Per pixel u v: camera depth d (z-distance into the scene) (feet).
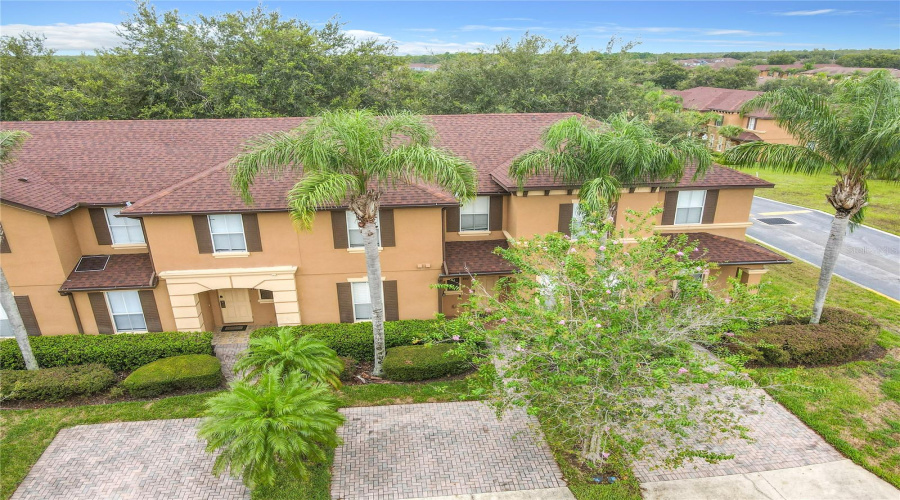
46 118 111.34
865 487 36.06
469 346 37.11
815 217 106.01
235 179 42.78
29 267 53.78
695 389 36.22
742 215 65.82
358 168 42.63
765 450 39.70
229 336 60.39
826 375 49.39
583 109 125.39
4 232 51.90
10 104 115.96
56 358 50.57
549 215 58.59
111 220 57.41
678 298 35.65
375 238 45.83
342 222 55.47
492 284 63.62
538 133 69.41
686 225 65.26
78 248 57.57
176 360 49.49
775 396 45.19
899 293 69.67
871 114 48.06
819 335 52.70
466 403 46.09
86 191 56.49
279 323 58.59
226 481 37.01
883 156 47.70
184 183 55.31
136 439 41.37
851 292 69.97
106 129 65.67
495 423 43.39
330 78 117.70
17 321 47.67
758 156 54.60
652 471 37.83
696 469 37.93
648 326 32.19
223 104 105.91
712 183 62.85
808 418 42.80
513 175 54.70
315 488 36.09
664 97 195.00
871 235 93.97
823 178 142.20
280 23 122.31
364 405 45.88
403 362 49.14
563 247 37.29
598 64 127.65
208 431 32.89
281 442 31.96
